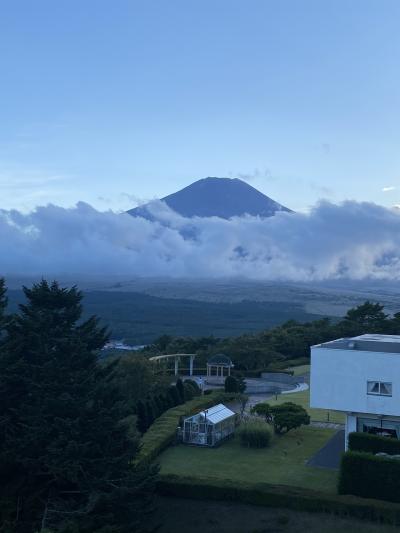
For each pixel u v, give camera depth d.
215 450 35.97
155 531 23.62
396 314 91.69
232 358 75.62
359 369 32.41
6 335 25.95
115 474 23.45
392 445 29.69
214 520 25.28
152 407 40.72
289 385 65.69
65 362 24.55
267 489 26.53
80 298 26.66
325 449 36.09
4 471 23.67
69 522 20.81
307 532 23.91
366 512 24.75
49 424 23.12
